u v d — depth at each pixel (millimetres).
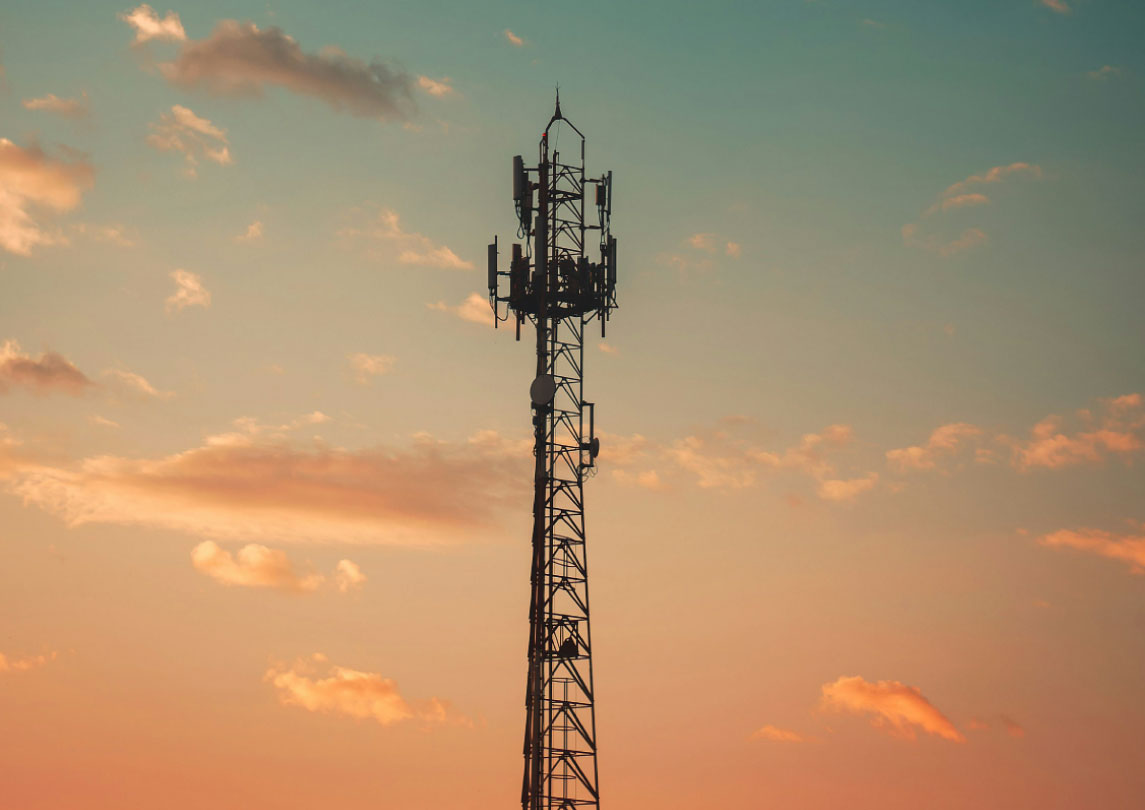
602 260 113438
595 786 105688
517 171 114188
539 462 110188
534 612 107750
